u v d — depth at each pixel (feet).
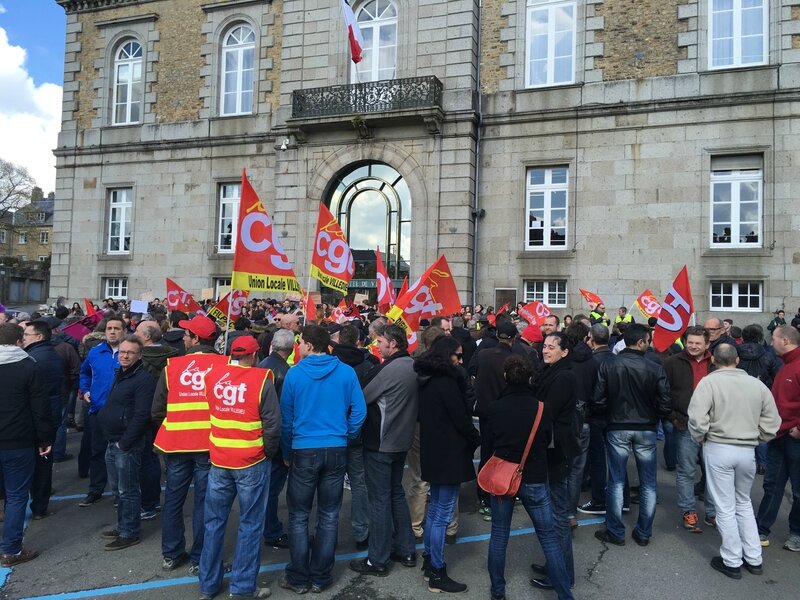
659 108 47.03
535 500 13.56
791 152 43.75
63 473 24.39
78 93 67.10
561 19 51.06
